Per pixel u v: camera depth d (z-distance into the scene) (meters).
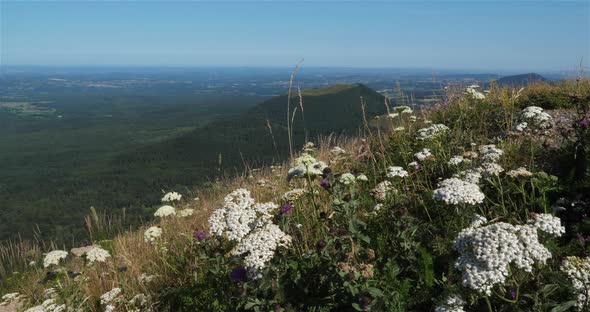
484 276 2.65
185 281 4.90
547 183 4.29
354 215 3.81
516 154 5.71
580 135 4.88
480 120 7.78
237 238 3.66
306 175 5.05
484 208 4.75
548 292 2.83
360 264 3.30
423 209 4.74
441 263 3.80
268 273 3.42
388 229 4.18
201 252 4.16
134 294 5.05
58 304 4.79
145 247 6.83
